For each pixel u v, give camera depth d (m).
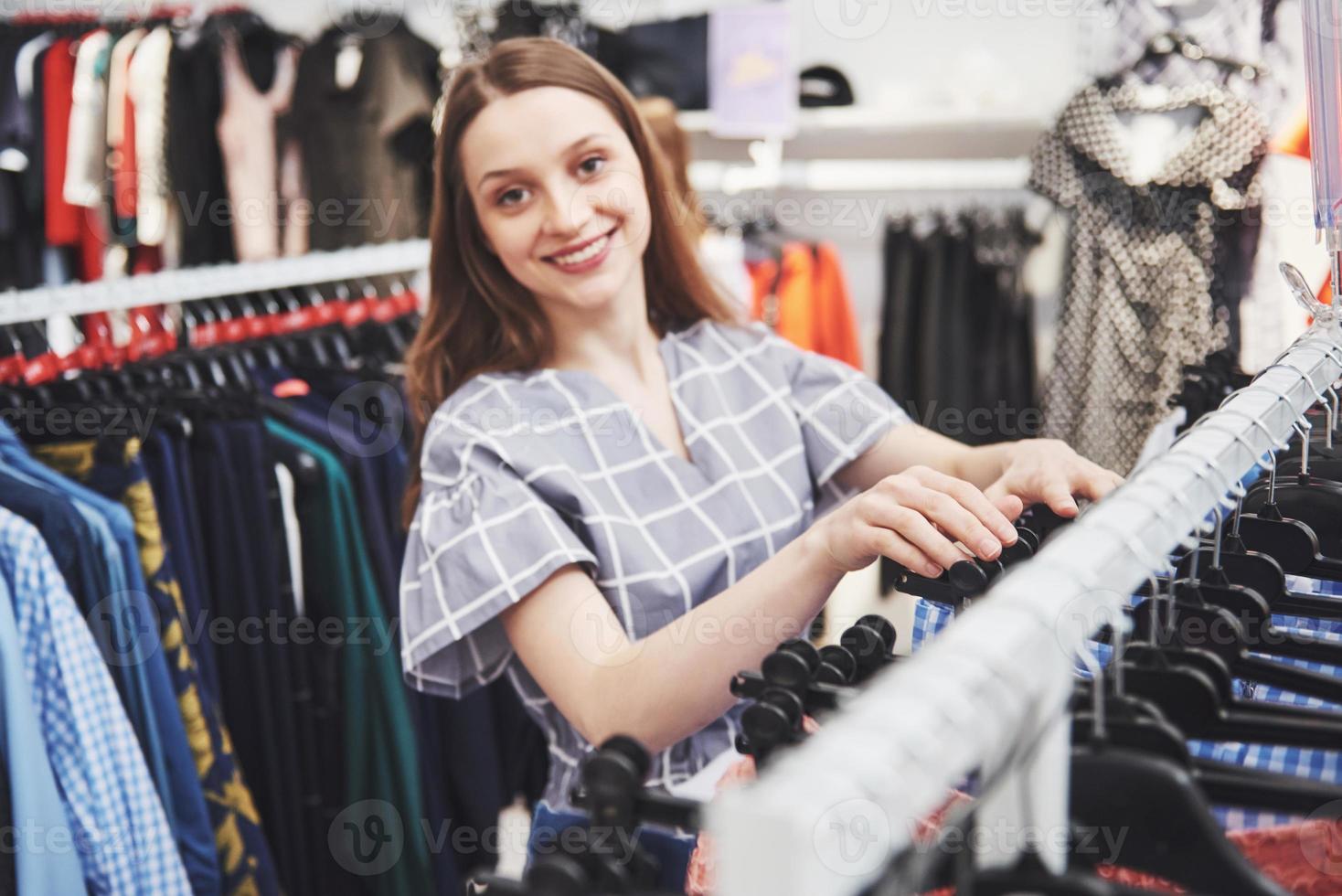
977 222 2.77
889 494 0.80
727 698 0.85
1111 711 0.57
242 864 1.62
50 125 2.98
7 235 2.98
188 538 1.67
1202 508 0.64
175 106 3.00
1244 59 2.38
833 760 0.37
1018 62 3.10
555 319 1.21
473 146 1.13
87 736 1.37
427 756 1.83
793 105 2.85
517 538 1.02
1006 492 1.00
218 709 1.64
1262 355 2.36
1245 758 0.89
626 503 1.12
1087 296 2.49
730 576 1.13
